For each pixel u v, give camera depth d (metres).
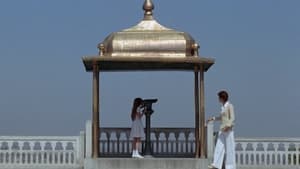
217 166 26.25
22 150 30.53
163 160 29.36
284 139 30.94
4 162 30.44
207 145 30.48
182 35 30.19
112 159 29.39
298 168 30.78
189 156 32.19
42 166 30.50
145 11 31.17
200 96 30.36
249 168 30.83
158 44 29.84
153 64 31.06
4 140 30.53
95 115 30.05
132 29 30.50
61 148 30.58
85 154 30.22
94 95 30.03
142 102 31.38
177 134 32.34
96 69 30.06
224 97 26.25
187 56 29.88
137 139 30.69
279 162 30.91
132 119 30.83
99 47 30.05
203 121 30.27
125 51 29.77
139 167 29.31
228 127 26.05
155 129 32.34
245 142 30.91
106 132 32.03
